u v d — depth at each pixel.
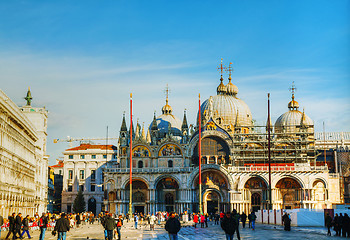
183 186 133.62
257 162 139.25
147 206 134.38
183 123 155.50
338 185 132.75
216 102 156.38
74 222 86.00
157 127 156.12
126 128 143.88
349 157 146.00
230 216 39.84
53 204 169.12
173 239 35.31
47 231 72.19
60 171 190.38
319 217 73.06
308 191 129.38
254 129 150.38
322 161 151.25
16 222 50.78
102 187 166.88
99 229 78.56
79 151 168.88
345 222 52.19
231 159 136.38
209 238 53.88
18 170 84.06
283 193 132.62
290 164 134.50
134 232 68.25
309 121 161.75
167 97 173.00
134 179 136.12
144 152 140.75
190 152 139.25
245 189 132.38
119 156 142.00
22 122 84.00
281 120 163.50
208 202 137.00
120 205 134.50
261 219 92.06
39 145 119.50
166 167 138.62
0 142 69.44
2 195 71.06
